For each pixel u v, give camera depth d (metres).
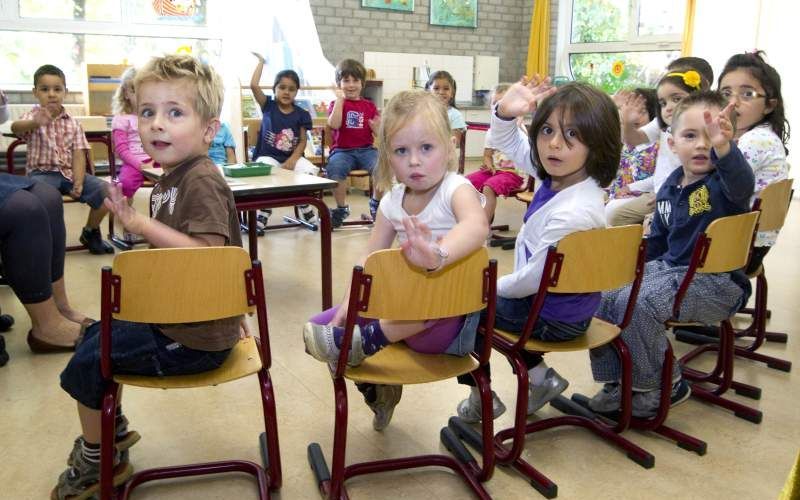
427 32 7.92
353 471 1.67
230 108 5.90
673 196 2.08
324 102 6.21
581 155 1.68
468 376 1.76
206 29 6.53
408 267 1.36
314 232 4.48
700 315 1.94
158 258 1.31
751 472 1.79
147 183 3.95
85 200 3.69
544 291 1.58
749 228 1.88
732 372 2.17
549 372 1.99
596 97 1.67
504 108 1.92
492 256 4.02
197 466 1.68
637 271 1.72
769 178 2.39
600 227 1.70
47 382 2.22
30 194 2.33
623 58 7.56
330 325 1.52
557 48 8.21
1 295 3.08
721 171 1.86
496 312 1.75
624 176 3.33
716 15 6.14
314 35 6.33
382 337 1.50
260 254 3.91
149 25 6.29
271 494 1.64
